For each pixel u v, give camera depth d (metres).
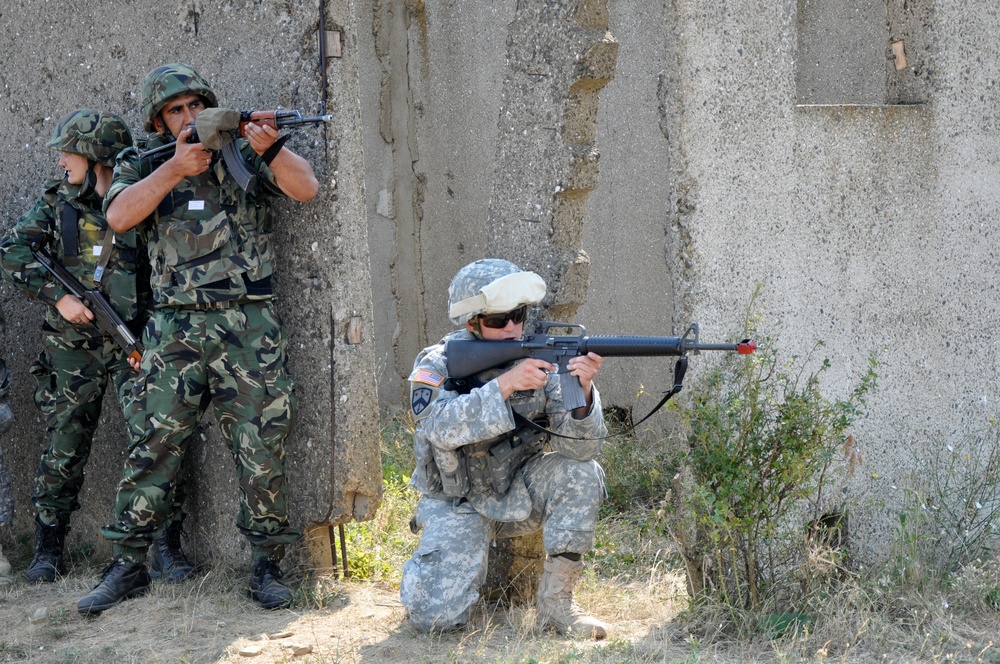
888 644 4.55
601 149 8.91
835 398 5.52
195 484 6.28
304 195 5.41
